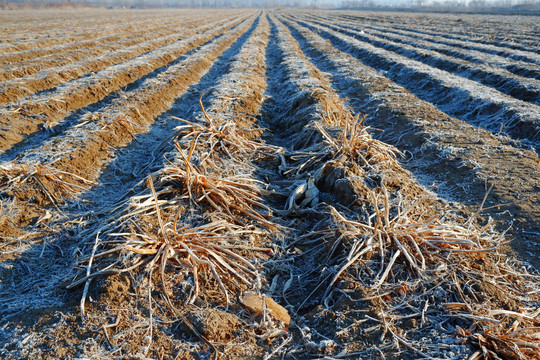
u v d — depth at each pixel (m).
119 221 4.27
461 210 4.75
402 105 8.89
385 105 9.00
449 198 5.21
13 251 4.15
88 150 6.47
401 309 3.18
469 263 3.58
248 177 5.56
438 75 11.88
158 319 3.13
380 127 8.24
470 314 3.03
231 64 14.19
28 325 3.13
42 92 10.21
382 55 16.47
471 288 3.29
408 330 2.99
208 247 3.88
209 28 34.81
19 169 5.35
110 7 119.88
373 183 5.07
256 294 3.51
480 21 38.75
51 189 5.30
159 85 10.61
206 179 4.88
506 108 8.33
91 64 13.38
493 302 3.21
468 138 6.90
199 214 4.54
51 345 2.86
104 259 3.68
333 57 16.16
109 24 34.62
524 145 7.07
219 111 8.16
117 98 9.57
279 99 10.67
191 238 3.95
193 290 3.42
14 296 3.56
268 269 3.91
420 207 4.66
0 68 11.66
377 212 3.91
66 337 2.93
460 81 11.11
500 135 7.67
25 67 11.87
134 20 42.91
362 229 4.04
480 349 2.76
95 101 10.03
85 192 5.57
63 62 13.66
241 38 27.58
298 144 7.11
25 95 9.62
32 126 7.91
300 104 8.96
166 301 3.27
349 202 4.72
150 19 46.59
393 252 3.73
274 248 4.26
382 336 2.91
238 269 3.76
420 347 2.82
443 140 6.82
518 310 3.16
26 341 2.92
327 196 5.12
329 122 7.09
